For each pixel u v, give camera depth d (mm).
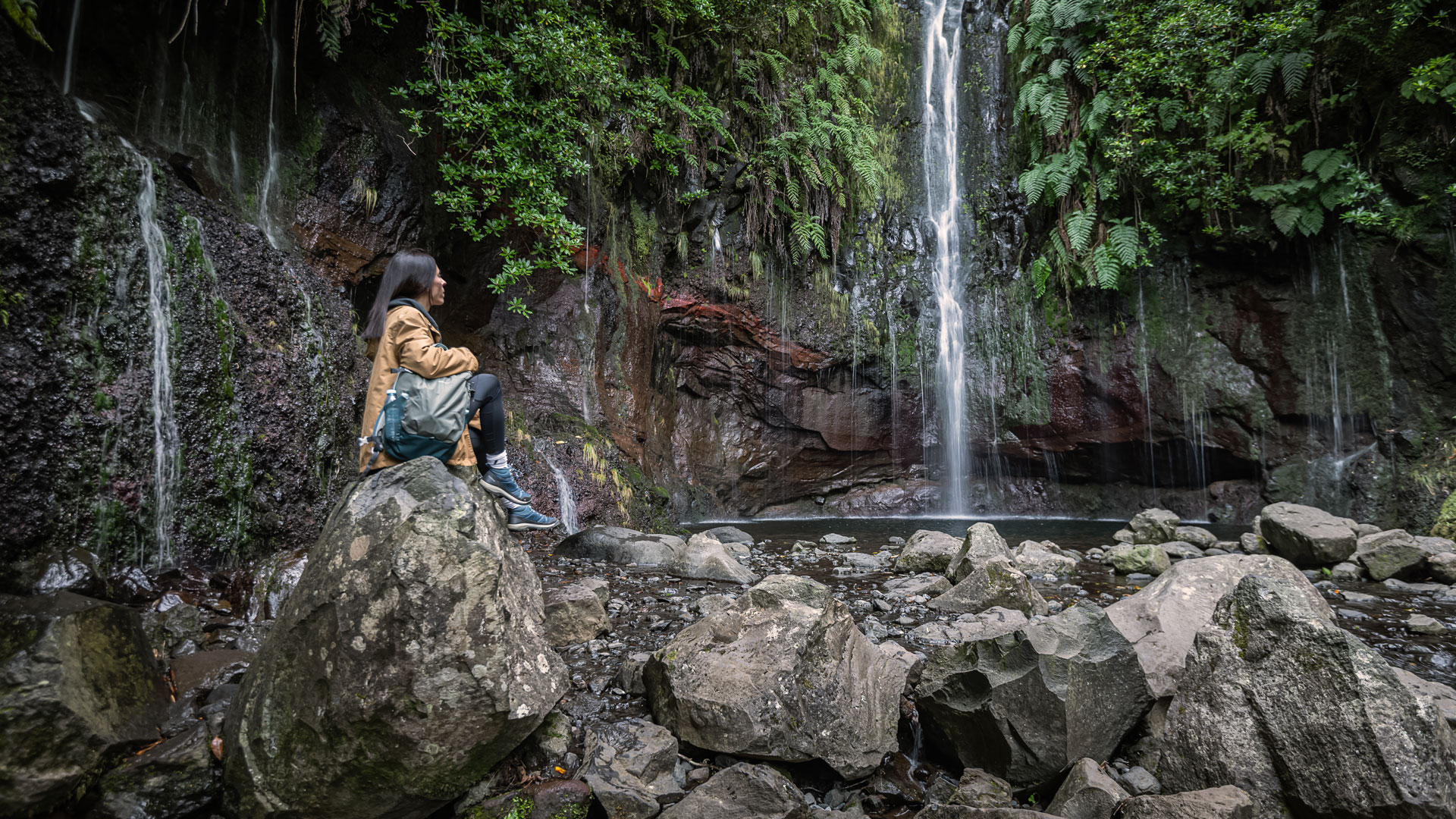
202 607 4234
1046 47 13000
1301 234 11922
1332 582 6668
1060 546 9570
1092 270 12867
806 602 3648
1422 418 11375
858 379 14250
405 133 8156
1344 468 11969
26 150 4230
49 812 2348
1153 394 13273
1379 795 2590
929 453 14703
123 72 5816
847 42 13539
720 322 13188
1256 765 2893
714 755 3309
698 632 3660
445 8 8180
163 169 5262
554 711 3076
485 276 9555
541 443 9148
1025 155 14227
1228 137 11328
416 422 2814
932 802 3137
